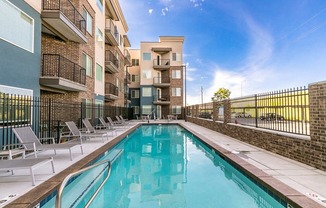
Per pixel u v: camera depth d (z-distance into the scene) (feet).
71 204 14.93
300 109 21.68
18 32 26.35
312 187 13.82
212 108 53.47
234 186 18.11
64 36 40.50
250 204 14.78
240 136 33.63
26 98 26.48
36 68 29.99
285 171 17.15
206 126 57.31
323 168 17.19
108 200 15.79
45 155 23.12
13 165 14.49
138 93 124.06
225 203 14.92
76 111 43.62
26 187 14.08
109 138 36.78
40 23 31.27
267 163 19.54
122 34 95.66
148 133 55.06
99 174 21.30
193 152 31.96
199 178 20.21
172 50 117.50
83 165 19.22
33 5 29.43
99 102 59.57
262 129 27.61
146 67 117.60
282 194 12.76
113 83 78.79
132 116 115.55
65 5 41.29
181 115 113.29
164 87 119.44
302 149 19.56
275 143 23.75
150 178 20.29
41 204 13.02
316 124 17.97
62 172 17.08
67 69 41.19
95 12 55.57
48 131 31.86
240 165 18.88
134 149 34.37
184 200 15.46
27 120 27.48
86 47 48.83
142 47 117.80
